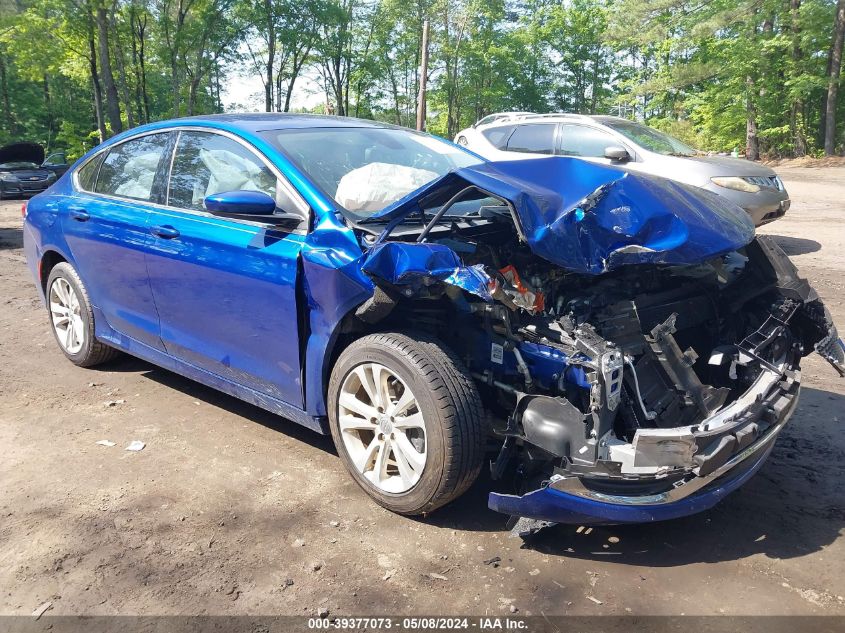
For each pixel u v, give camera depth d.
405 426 3.09
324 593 2.71
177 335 4.20
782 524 3.14
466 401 2.94
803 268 8.67
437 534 3.10
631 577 2.79
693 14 32.19
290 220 3.46
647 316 3.30
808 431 4.11
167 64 36.56
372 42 48.75
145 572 2.83
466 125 58.03
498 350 3.06
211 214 3.89
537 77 57.94
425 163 4.21
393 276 2.81
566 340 2.81
